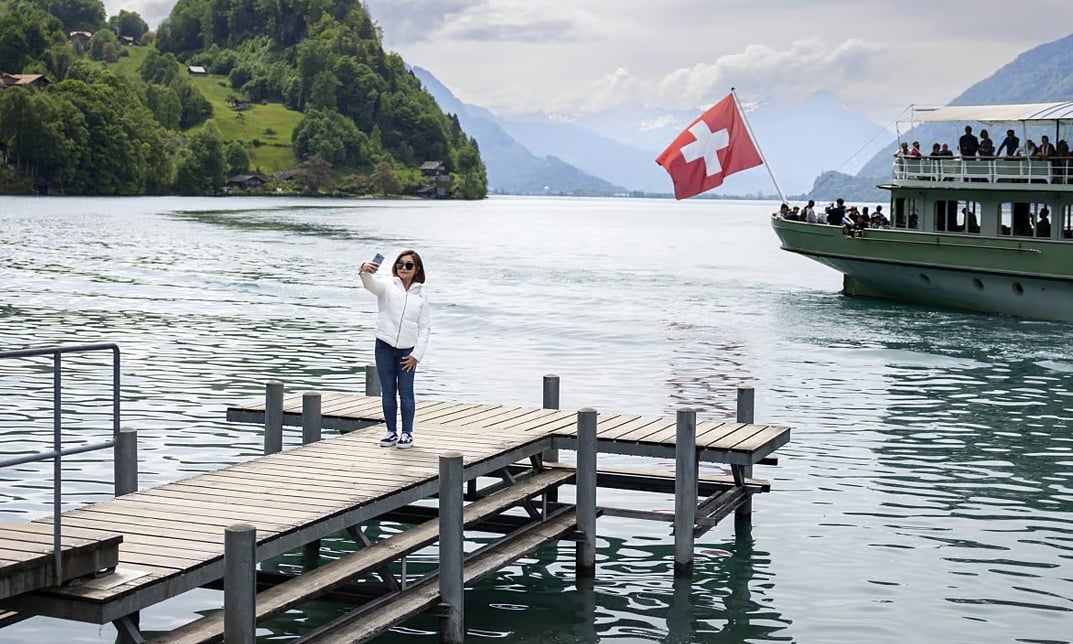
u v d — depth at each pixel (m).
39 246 71.38
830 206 50.94
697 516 13.95
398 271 13.39
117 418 9.12
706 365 30.03
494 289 50.88
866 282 48.84
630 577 13.28
